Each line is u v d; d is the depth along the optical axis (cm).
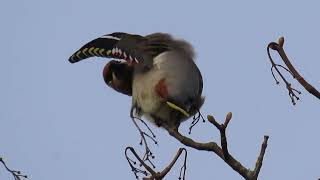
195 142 762
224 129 706
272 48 752
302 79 730
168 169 751
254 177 714
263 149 721
